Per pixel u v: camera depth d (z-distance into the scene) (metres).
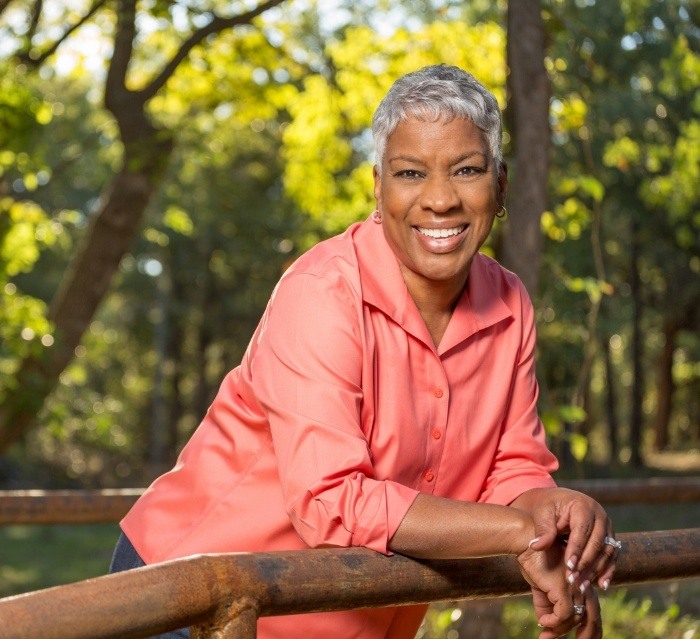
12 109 7.90
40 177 10.27
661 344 35.66
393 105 1.88
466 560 1.76
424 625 4.80
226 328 36.34
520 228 4.61
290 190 9.71
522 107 4.63
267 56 9.38
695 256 22.20
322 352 1.84
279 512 1.94
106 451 30.31
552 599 1.74
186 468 2.04
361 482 1.75
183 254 33.19
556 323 10.40
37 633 1.14
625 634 5.34
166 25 8.55
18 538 16.70
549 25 5.17
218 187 29.50
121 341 38.62
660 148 7.91
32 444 28.17
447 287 1.98
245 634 1.39
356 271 1.92
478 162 1.88
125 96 8.23
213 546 1.97
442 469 2.01
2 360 8.85
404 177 1.89
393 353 1.93
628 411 44.41
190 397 42.62
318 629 1.99
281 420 1.82
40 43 9.39
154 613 1.27
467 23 8.35
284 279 1.95
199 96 9.91
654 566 1.91
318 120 9.52
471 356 2.05
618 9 6.66
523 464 2.11
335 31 9.44
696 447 35.53
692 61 7.05
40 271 29.86
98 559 14.81
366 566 1.60
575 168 7.86
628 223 21.20
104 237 8.47
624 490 4.33
